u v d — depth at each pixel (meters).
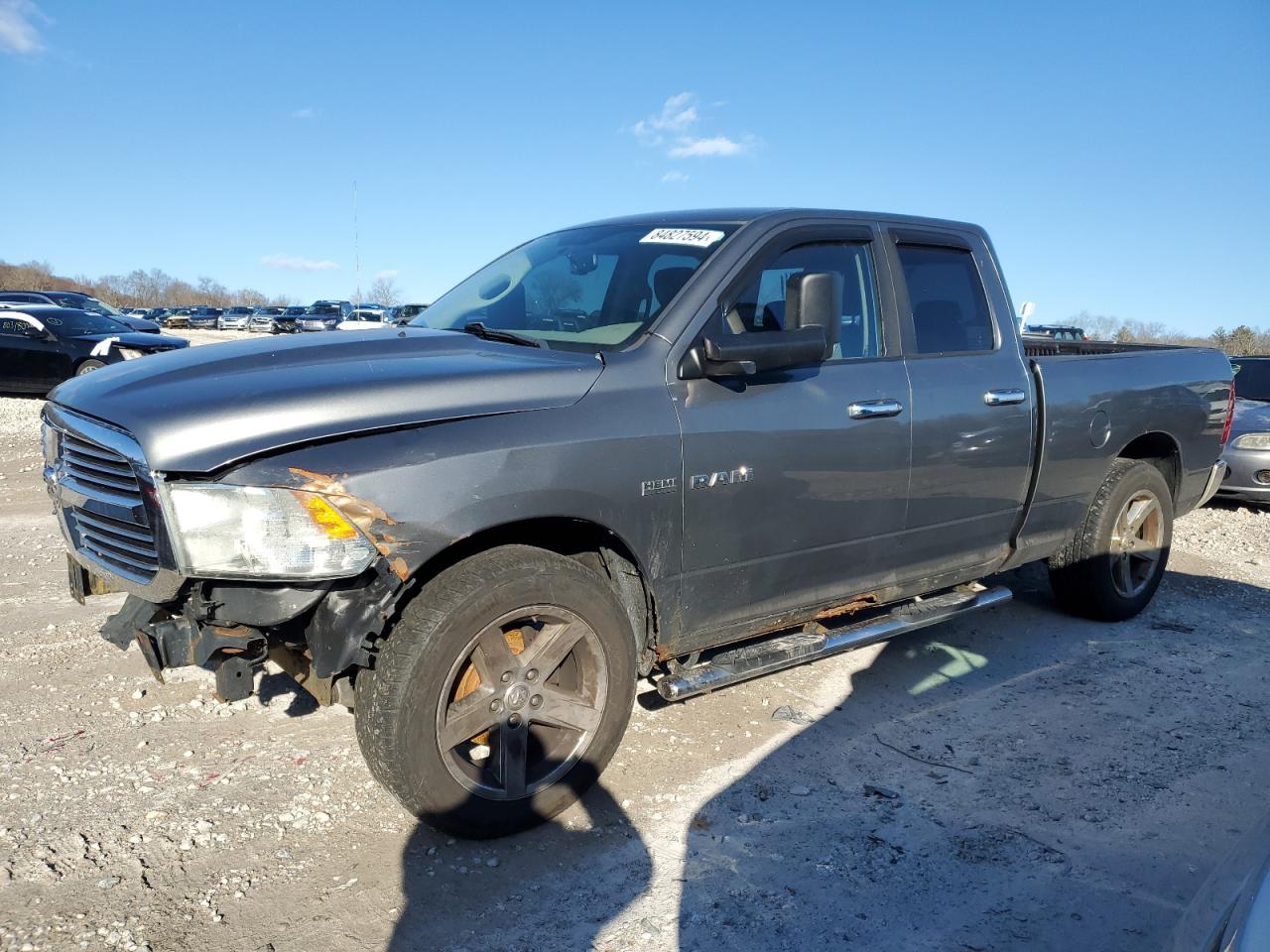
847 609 4.01
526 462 2.77
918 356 4.03
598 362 3.09
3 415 13.30
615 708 3.11
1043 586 5.97
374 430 2.62
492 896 2.66
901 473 3.84
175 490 2.49
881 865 2.86
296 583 2.53
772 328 3.57
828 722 3.86
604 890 2.71
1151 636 5.10
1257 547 7.51
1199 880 2.83
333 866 2.78
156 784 3.20
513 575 2.79
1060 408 4.54
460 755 2.89
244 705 3.83
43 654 4.30
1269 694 4.31
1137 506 5.20
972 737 3.78
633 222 4.11
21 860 2.74
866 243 3.99
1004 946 2.50
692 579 3.28
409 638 2.66
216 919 2.52
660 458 3.07
